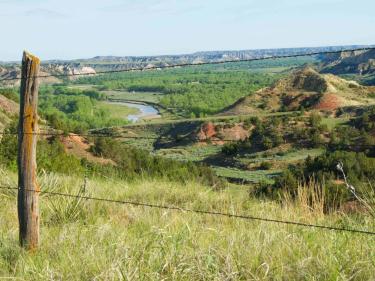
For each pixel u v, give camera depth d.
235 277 4.10
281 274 4.16
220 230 5.98
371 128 75.56
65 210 7.10
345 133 76.19
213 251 4.64
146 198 8.89
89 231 5.84
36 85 5.38
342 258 4.39
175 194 9.05
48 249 5.36
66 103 197.75
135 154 43.19
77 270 4.46
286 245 4.77
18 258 5.02
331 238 5.00
